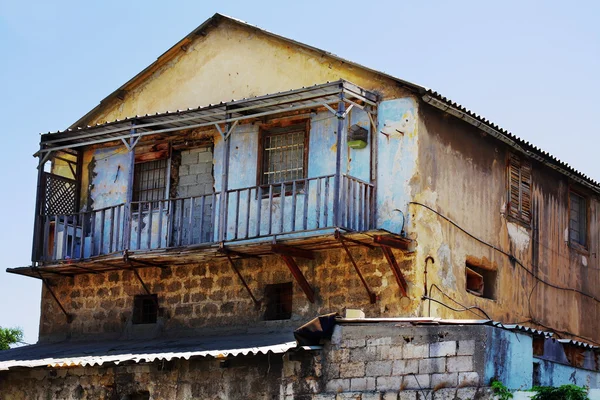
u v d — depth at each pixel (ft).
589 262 92.68
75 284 84.84
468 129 76.79
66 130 79.30
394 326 56.39
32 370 73.61
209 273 77.92
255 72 79.20
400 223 70.03
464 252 74.43
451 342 54.03
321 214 72.02
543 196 86.63
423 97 70.59
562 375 59.57
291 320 72.90
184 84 82.79
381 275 69.72
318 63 75.92
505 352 53.98
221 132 72.90
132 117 77.36
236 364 63.21
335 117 73.87
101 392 69.82
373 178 71.51
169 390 66.23
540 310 83.87
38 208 81.51
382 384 56.13
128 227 76.54
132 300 81.46
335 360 58.23
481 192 77.51
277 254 71.97
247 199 73.00
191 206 74.49
